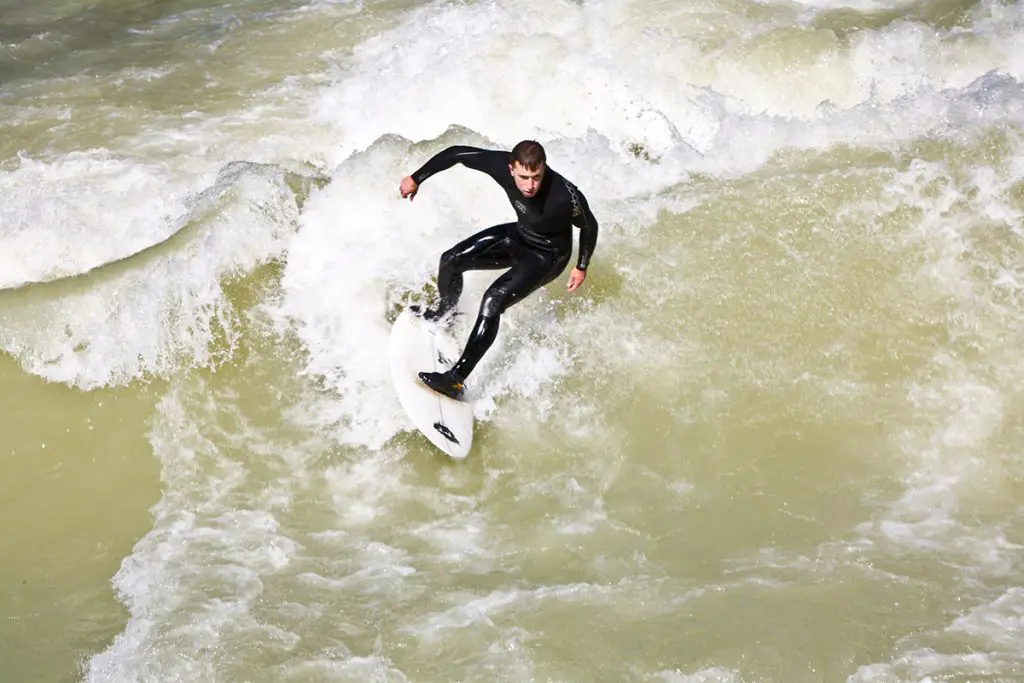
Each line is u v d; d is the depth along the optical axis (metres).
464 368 19.45
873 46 28.92
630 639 15.94
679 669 15.41
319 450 19.89
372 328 21.58
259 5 36.03
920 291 21.36
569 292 21.41
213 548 18.08
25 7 36.69
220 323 21.64
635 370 20.67
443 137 24.47
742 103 28.42
